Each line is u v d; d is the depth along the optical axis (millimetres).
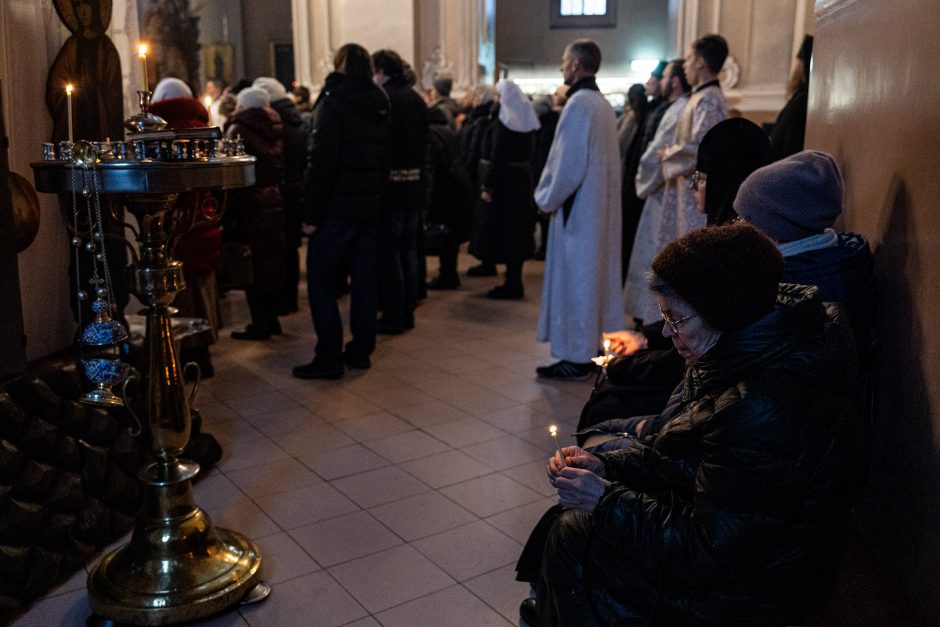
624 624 1714
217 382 4500
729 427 1509
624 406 2674
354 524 2961
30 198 2568
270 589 2541
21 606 2451
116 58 2990
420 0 9875
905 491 2039
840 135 2803
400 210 5270
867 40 2525
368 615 2432
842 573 2139
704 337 1602
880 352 2285
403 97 5133
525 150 6277
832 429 1526
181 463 2492
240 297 6633
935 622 1799
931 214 1962
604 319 4613
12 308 2307
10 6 2551
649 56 17047
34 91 2670
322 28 10062
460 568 2682
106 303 2236
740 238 1537
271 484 3273
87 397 2301
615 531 1661
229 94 6586
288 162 5492
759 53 8562
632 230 5926
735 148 2936
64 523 2572
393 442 3695
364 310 4668
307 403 4184
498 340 5363
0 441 2336
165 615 2326
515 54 17328
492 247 6426
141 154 2205
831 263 2197
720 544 1525
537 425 3906
